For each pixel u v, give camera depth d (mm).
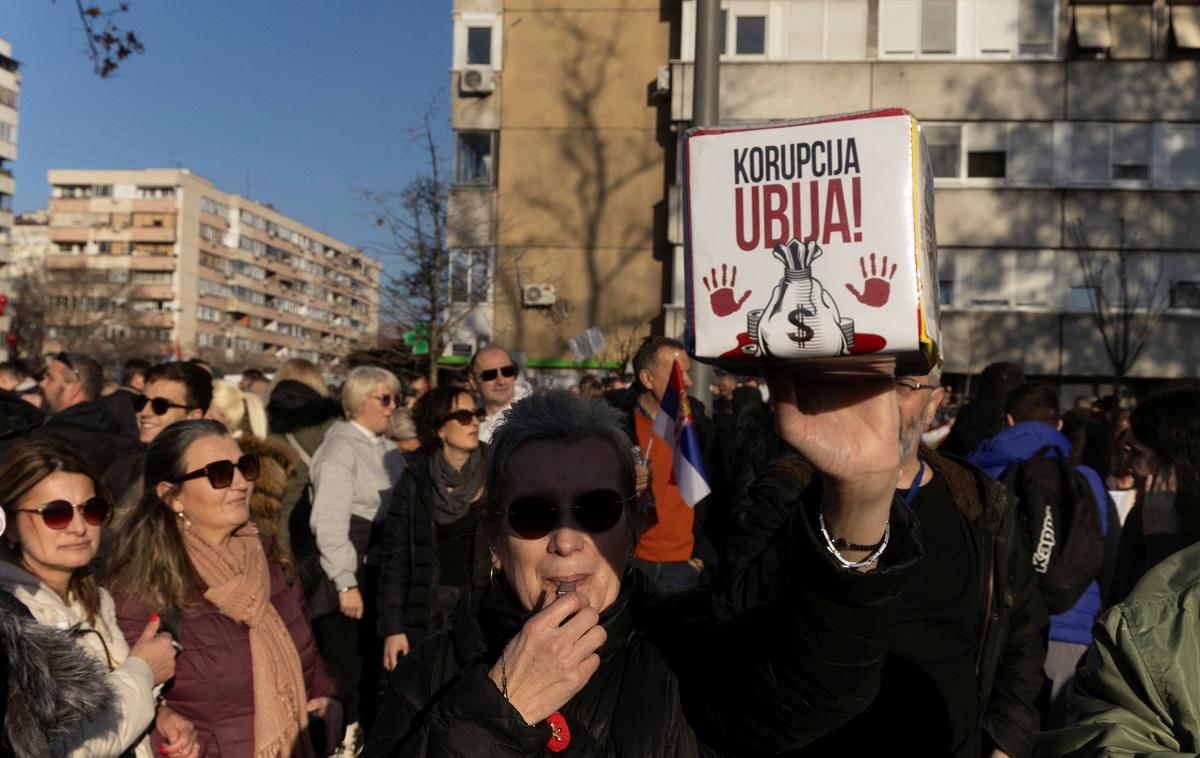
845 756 2652
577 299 24094
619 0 24203
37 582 3207
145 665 3307
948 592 2842
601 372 23125
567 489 1992
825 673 1655
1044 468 4430
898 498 1625
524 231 24297
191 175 120062
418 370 20375
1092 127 22875
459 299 22156
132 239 118312
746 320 1479
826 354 1443
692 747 1896
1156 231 22672
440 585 5199
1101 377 22922
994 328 22844
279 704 3814
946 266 23156
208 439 3826
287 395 6609
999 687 2996
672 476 5531
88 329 72250
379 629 5254
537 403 2102
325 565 5562
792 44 23281
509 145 24406
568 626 1810
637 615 2094
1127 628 2027
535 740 1758
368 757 1988
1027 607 3010
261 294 133125
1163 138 22719
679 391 5516
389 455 6254
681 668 1973
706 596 2113
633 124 24109
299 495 6105
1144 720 1987
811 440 1537
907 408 2840
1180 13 22609
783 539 1692
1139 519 4102
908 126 1445
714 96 7902
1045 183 22875
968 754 2771
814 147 1477
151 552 3705
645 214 24000
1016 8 23000
